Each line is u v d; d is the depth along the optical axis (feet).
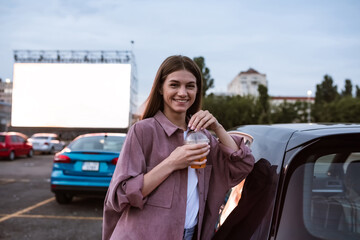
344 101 150.61
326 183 3.73
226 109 134.21
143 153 3.98
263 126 6.10
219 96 140.36
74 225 13.79
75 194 15.90
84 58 91.35
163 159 3.97
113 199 3.73
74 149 16.49
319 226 3.44
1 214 15.44
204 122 3.95
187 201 4.09
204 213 4.34
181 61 4.17
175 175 3.92
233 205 4.58
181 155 3.71
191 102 4.26
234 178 4.25
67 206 17.12
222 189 4.35
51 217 14.97
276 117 143.84
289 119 145.07
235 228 4.06
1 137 43.80
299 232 3.37
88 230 13.14
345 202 3.66
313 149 3.85
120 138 17.81
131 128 4.08
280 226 3.43
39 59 93.20
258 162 4.53
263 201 3.82
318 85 208.23
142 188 3.66
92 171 15.52
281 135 4.58
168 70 4.13
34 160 45.80
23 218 14.76
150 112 4.44
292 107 150.41
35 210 16.24
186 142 3.86
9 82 124.16
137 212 3.81
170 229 3.77
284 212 3.51
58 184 15.64
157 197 3.82
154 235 3.72
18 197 19.61
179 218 3.84
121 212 4.17
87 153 15.62
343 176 3.79
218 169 4.39
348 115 144.36
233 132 7.18
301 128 4.61
